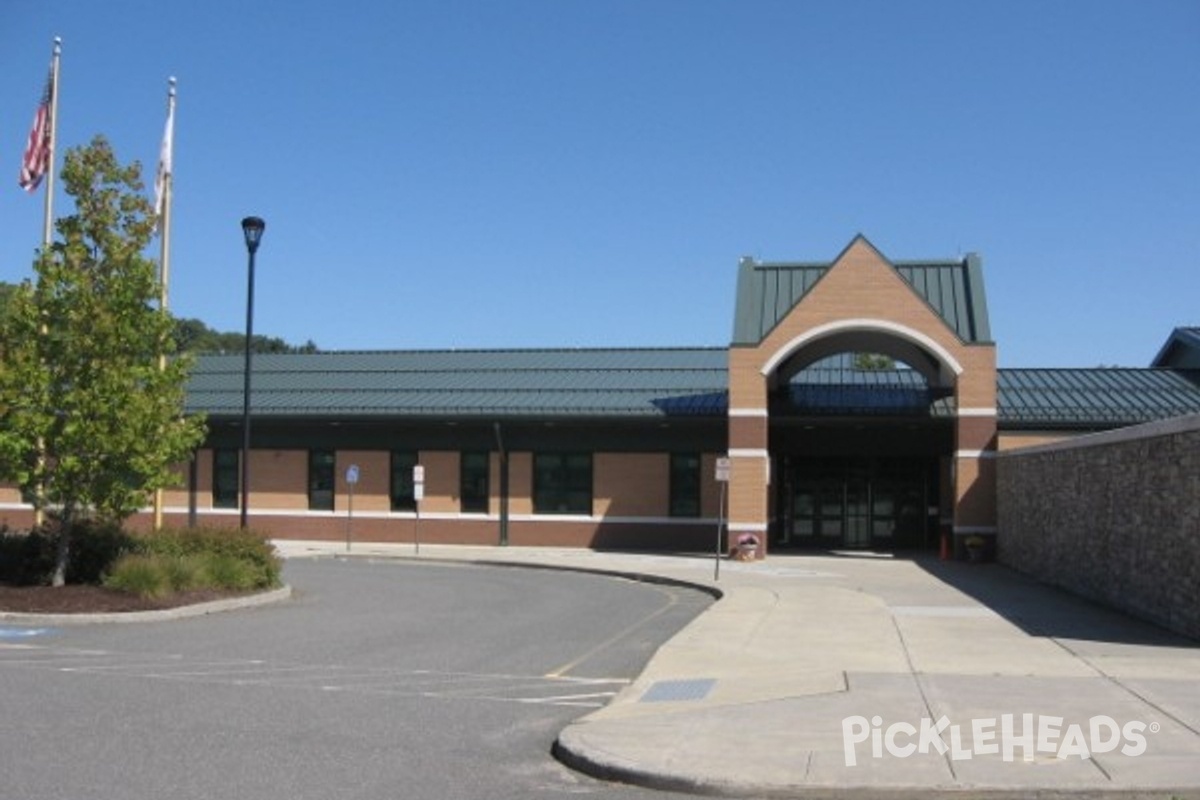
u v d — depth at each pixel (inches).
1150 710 396.5
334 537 1542.8
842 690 443.8
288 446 1563.7
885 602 828.0
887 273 1309.1
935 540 1487.5
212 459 1578.5
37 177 1087.0
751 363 1325.0
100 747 363.9
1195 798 293.3
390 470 1539.1
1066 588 931.3
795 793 308.2
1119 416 1312.7
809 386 1546.5
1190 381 1456.7
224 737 382.3
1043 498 1027.9
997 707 405.4
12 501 1565.0
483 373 1654.8
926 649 570.9
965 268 1386.6
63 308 772.6
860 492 1509.6
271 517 1557.6
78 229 794.2
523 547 1486.2
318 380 1663.4
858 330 1321.4
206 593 807.1
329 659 568.1
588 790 321.7
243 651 592.4
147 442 784.9
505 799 311.6
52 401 765.9
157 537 880.9
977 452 1290.6
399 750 368.2
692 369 1621.6
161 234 1104.8
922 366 1441.9
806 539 1513.3
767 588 927.7
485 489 1515.7
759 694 447.8
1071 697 422.6
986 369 1294.3
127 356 789.9
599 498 1482.5
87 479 776.3
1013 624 683.4
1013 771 315.9
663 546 1462.8
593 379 1604.3
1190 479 620.4
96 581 820.6
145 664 546.0
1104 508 808.9
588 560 1268.5
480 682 505.0
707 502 1457.9
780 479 1525.6
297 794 310.8
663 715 404.8
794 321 1317.7
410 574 1119.0
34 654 577.6
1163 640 605.9
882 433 1491.1
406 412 1499.8
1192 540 614.5
